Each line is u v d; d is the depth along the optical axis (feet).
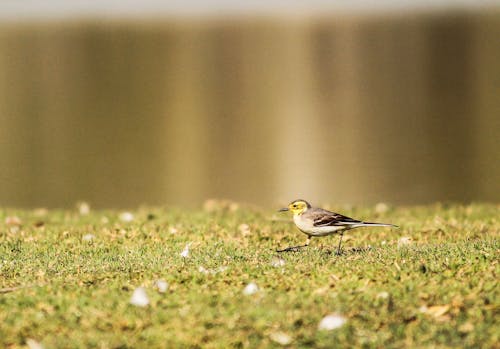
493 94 168.45
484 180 109.09
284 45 240.32
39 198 107.55
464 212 57.93
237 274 34.24
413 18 271.28
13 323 29.22
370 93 176.55
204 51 236.02
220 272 34.37
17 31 267.80
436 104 162.71
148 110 168.96
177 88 190.39
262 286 32.40
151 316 29.48
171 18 290.35
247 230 49.01
